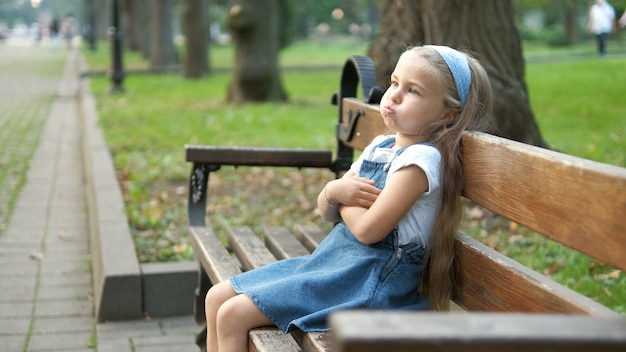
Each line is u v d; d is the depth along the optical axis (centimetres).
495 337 130
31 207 745
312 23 7100
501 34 605
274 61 1608
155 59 2781
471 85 248
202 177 398
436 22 607
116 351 409
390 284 246
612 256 174
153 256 527
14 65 3238
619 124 1039
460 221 251
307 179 793
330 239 269
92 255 568
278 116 1309
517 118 602
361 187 252
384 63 643
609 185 175
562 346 131
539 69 2159
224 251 349
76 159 1037
